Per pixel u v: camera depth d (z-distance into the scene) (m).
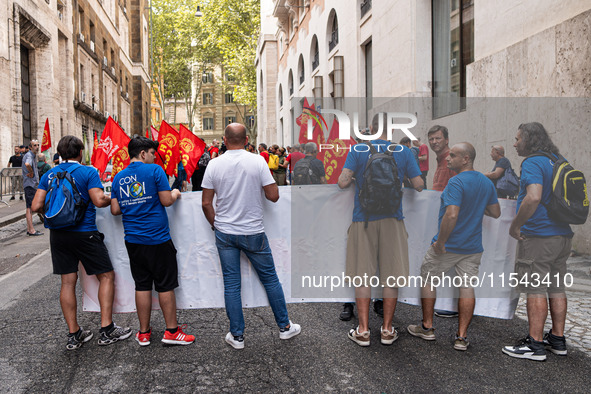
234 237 3.76
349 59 16.19
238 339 3.77
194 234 4.23
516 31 7.46
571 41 6.16
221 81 65.69
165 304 3.82
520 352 3.54
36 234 9.60
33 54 18.94
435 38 10.93
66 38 22.22
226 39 38.72
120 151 5.21
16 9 16.17
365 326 3.82
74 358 3.61
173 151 6.01
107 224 4.14
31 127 18.92
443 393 3.01
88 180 3.78
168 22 54.66
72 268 3.81
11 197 14.81
